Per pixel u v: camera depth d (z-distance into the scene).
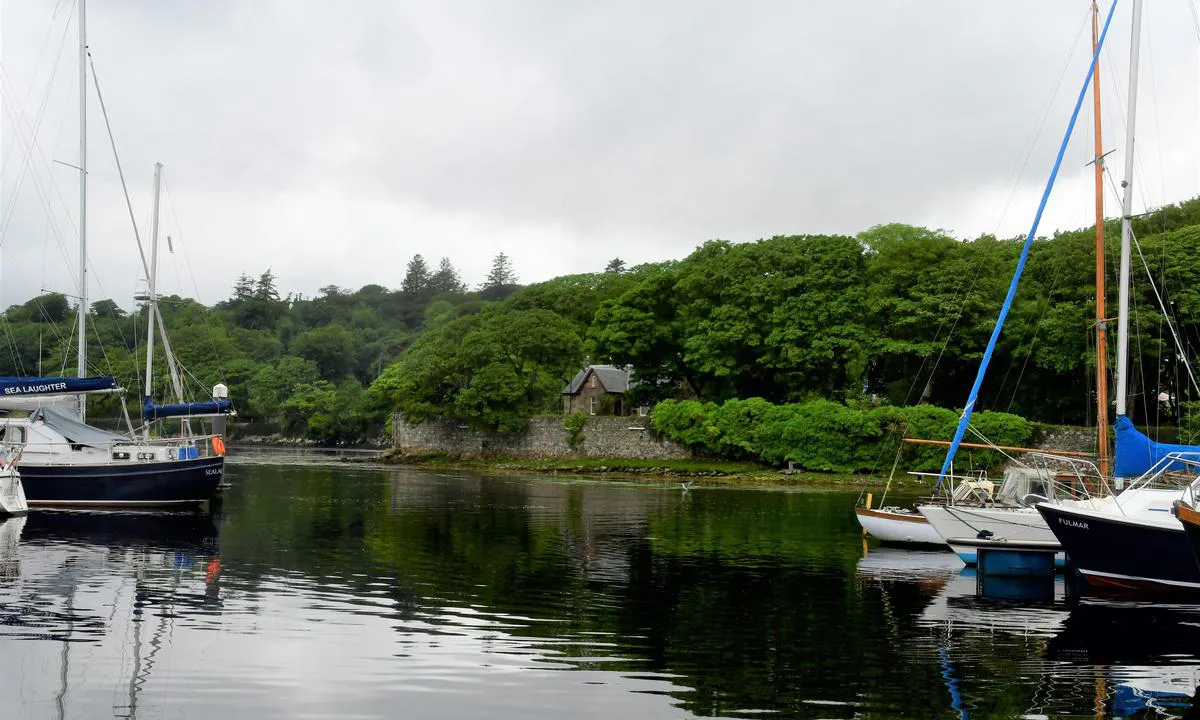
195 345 141.88
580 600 22.31
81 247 43.84
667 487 61.84
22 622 18.95
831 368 78.44
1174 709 14.79
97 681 15.30
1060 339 65.00
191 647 17.41
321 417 127.00
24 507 37.19
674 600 22.55
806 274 78.75
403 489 55.06
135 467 39.22
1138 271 61.56
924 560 30.27
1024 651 18.28
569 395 104.12
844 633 19.56
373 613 20.42
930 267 73.62
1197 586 23.91
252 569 25.52
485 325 95.25
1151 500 25.08
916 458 67.88
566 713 14.17
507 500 49.12
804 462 71.50
